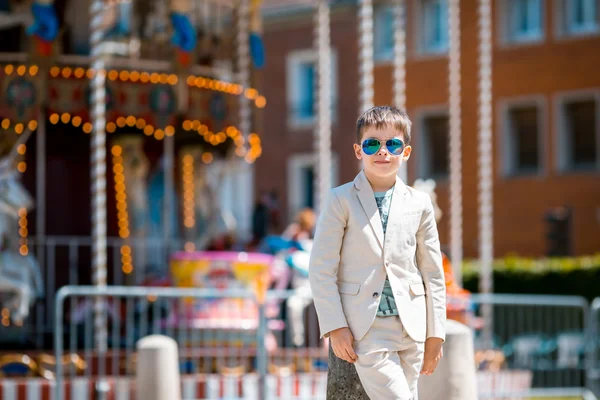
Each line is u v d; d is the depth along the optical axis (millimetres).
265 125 71312
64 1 26453
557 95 61531
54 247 28422
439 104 64562
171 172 30188
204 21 28562
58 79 25094
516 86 62531
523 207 62312
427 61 64875
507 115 62844
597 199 60219
